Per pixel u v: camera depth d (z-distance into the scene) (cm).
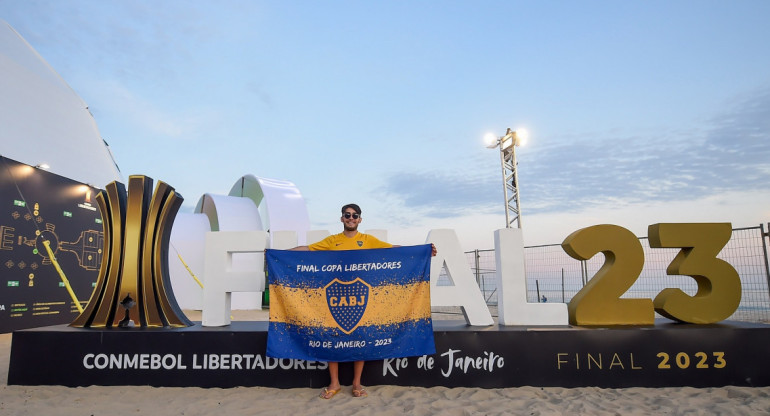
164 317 528
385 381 474
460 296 510
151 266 536
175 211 558
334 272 460
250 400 432
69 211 1119
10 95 1263
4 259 921
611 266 511
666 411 391
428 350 452
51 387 473
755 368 463
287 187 1828
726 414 379
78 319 531
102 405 418
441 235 520
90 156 1482
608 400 423
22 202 973
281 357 445
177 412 399
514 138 1597
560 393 448
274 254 467
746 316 1034
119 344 484
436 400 426
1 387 473
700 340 469
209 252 528
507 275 515
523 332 474
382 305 455
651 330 472
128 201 545
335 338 448
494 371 470
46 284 1027
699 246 504
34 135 1267
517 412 391
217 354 479
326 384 473
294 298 457
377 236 527
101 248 1248
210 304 521
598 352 470
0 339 839
